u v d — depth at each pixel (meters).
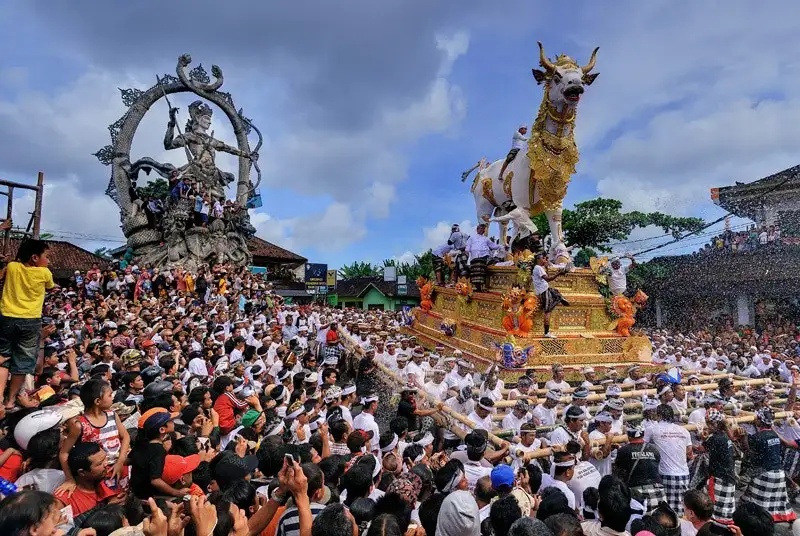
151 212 34.75
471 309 15.44
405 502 3.81
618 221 28.30
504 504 3.85
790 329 20.70
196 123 38.31
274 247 50.97
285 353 11.87
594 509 4.86
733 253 22.62
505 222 15.15
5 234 7.14
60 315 15.37
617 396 8.65
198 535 2.95
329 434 6.12
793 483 7.62
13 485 3.56
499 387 10.23
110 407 4.54
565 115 13.10
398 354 11.97
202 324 16.08
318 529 2.96
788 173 22.75
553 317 13.54
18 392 5.53
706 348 15.20
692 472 7.44
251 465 4.57
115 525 3.13
